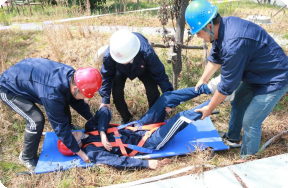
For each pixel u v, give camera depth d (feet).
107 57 9.73
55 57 17.29
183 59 16.22
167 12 12.71
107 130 10.57
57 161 10.19
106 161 9.77
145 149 10.28
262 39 7.59
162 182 9.03
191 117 9.62
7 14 30.89
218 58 9.29
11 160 10.50
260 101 8.48
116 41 9.05
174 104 10.37
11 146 11.16
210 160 10.02
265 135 11.28
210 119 12.12
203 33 7.86
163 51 17.47
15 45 19.62
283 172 9.21
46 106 8.38
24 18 27.55
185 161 10.28
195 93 10.14
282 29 21.80
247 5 35.81
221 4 34.88
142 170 9.89
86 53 17.54
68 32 19.94
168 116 12.77
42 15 28.30
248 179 9.02
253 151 9.78
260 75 8.27
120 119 12.76
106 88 10.60
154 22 24.21
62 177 9.70
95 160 9.91
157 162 9.91
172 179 9.12
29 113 9.25
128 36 9.08
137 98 13.69
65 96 8.61
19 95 8.97
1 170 10.00
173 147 10.70
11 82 8.80
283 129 11.52
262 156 10.14
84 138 10.53
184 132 11.45
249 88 9.51
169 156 10.41
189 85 14.61
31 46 19.44
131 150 10.45
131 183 9.14
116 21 24.52
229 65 7.46
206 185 8.86
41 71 8.55
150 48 9.74
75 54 17.56
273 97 8.28
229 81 7.75
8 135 11.57
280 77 7.95
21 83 8.74
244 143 9.72
